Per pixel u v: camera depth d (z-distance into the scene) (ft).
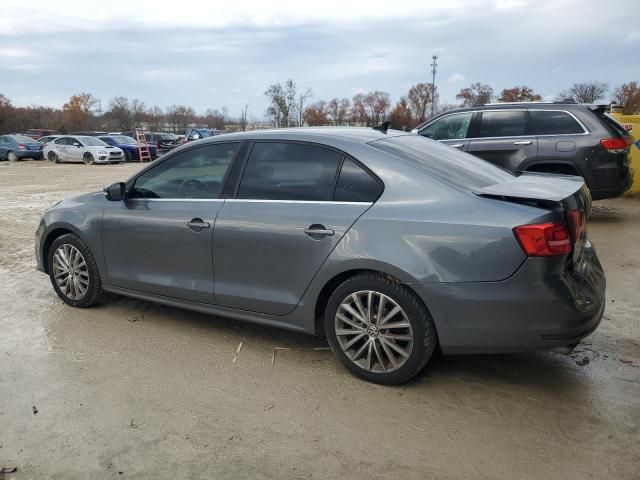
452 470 8.96
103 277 15.72
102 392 11.53
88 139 92.58
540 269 10.04
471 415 10.53
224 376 12.22
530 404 10.89
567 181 12.34
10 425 10.35
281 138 13.06
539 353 13.15
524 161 27.89
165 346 13.82
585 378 11.92
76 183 55.26
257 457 9.37
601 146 26.53
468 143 29.19
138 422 10.43
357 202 11.66
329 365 12.69
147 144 100.17
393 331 11.36
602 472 8.84
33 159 101.50
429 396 11.24
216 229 13.16
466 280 10.42
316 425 10.28
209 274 13.57
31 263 22.21
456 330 10.69
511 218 10.25
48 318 15.81
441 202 10.94
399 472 8.95
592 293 10.94
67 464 9.23
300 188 12.44
